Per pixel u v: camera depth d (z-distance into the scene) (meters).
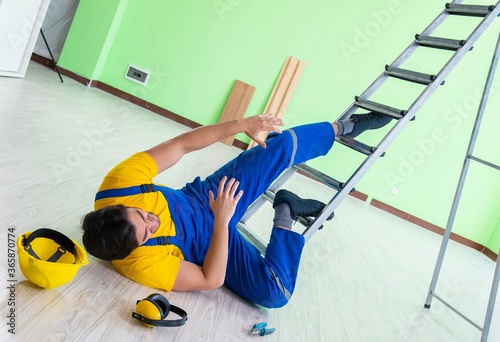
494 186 7.07
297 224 4.71
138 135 5.19
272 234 2.62
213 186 2.53
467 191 7.14
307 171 3.12
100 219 2.03
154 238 2.21
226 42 7.14
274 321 2.50
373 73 7.03
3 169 2.91
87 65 6.96
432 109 7.03
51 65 7.07
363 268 4.02
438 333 3.20
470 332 3.44
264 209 4.70
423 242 6.04
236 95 7.19
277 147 2.60
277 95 7.09
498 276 3.01
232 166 2.58
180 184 4.09
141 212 2.13
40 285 1.92
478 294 4.51
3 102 4.33
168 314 2.13
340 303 3.10
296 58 7.09
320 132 2.77
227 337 2.15
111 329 1.86
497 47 3.30
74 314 1.86
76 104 5.50
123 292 2.15
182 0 7.09
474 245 7.21
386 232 5.76
